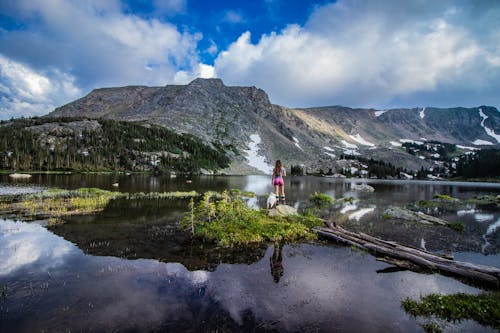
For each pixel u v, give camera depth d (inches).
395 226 706.2
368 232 634.8
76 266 370.3
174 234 562.6
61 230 585.3
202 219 662.5
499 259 458.6
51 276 334.3
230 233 535.2
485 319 259.6
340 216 847.7
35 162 4709.6
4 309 254.1
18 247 454.9
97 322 235.1
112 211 850.8
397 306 282.0
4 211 807.7
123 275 341.1
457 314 267.0
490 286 338.0
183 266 378.3
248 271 366.0
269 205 802.8
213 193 1546.5
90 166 5221.5
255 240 519.2
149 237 536.1
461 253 488.7
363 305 281.3
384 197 1563.7
